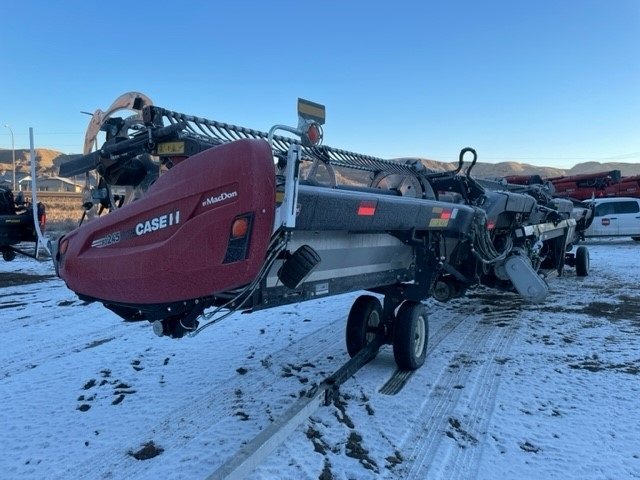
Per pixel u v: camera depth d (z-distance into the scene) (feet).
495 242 22.25
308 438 11.41
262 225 8.00
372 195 11.28
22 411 13.00
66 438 11.54
